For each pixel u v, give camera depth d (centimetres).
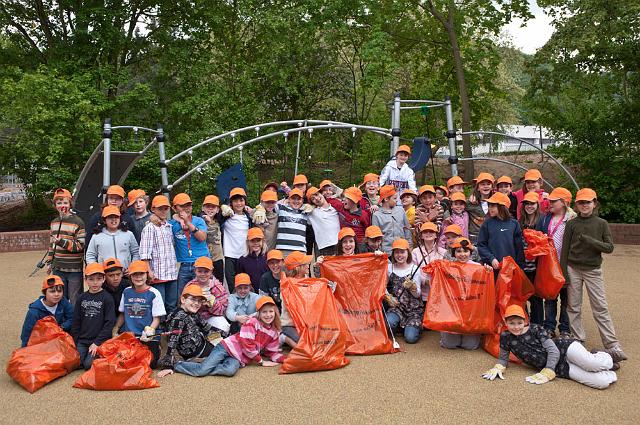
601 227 637
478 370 602
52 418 502
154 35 1992
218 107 1966
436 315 661
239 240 762
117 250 700
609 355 564
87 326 632
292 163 2384
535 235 668
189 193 1900
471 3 2123
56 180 1831
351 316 682
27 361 584
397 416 491
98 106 1766
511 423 475
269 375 601
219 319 665
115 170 1188
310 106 2359
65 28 1970
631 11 1639
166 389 566
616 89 1970
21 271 1314
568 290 662
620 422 474
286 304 636
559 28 1773
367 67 1969
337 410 506
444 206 841
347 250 723
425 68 2361
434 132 2305
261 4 1994
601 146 1869
